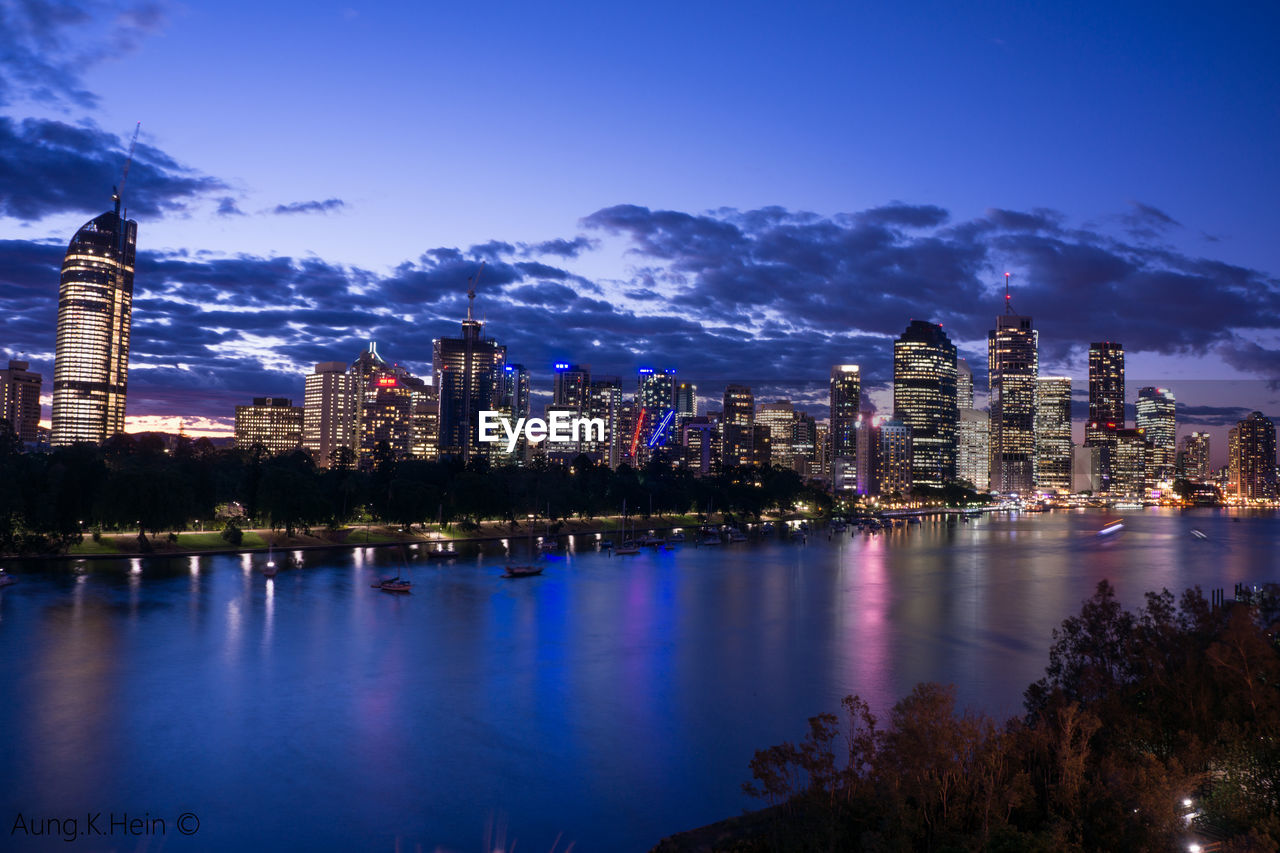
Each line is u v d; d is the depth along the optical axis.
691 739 90.19
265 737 89.81
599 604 179.00
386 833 68.94
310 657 125.25
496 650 132.00
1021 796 51.78
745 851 56.41
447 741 89.25
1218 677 65.50
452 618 158.75
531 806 74.00
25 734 89.50
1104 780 54.91
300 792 76.25
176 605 164.00
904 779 53.00
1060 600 191.62
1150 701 67.88
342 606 168.50
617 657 127.94
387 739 89.62
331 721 95.31
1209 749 57.59
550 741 89.50
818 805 52.75
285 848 66.38
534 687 110.12
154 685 108.50
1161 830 49.94
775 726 94.44
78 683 108.44
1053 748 58.78
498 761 83.88
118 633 137.88
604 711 99.75
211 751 85.62
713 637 144.12
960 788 52.94
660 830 69.88
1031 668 121.56
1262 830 49.16
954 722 56.09
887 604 183.38
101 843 66.50
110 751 85.19
